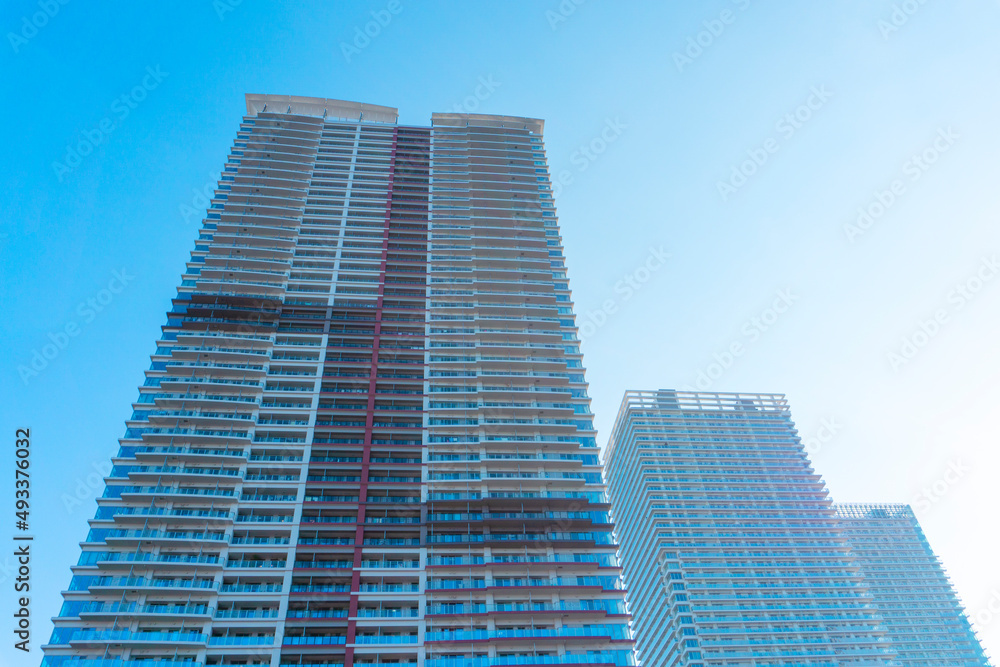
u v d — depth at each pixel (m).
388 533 78.12
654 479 184.62
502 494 84.44
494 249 116.69
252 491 80.00
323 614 70.69
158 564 71.06
